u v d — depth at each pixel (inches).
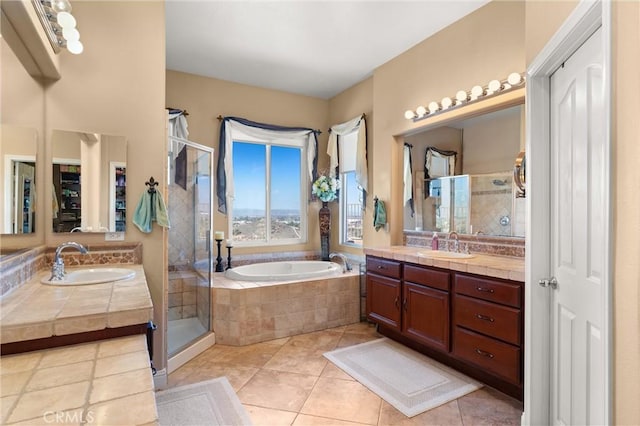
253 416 85.5
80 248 83.2
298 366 113.3
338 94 199.0
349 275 157.8
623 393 40.3
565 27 58.6
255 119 186.4
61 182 93.0
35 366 41.3
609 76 42.9
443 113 129.7
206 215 141.2
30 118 87.8
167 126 105.9
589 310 57.4
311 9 116.3
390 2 113.0
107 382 36.7
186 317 135.5
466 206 128.7
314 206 203.0
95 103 96.4
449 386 100.5
